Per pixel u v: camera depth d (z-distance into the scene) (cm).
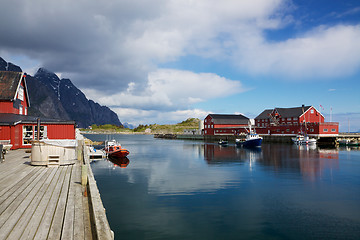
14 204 803
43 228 615
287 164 3428
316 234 1115
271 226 1202
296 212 1404
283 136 8256
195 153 5206
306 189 1952
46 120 2791
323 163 3525
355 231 1146
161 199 1655
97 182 2212
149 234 1103
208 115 11706
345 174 2617
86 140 5831
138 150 6072
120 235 1090
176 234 1105
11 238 554
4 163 1667
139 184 2123
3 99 2967
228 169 2992
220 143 8325
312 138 7700
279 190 1911
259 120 10738
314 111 8875
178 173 2695
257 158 4194
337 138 7225
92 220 673
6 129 2488
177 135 13912
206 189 1939
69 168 1505
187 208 1464
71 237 564
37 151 1551
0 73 3269
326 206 1517
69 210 754
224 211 1415
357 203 1577
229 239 1060
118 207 1480
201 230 1148
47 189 1002
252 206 1511
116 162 3653
